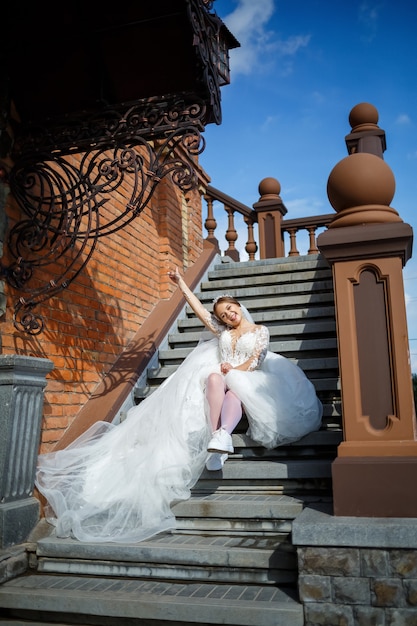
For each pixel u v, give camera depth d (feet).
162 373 17.65
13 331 12.89
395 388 9.76
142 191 12.39
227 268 25.14
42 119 12.97
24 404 11.83
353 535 8.71
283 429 12.29
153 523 11.14
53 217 12.79
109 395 15.98
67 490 12.03
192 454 12.19
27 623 9.71
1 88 12.62
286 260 24.03
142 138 12.44
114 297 18.21
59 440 14.37
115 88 13.32
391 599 8.52
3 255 12.62
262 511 10.96
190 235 24.73
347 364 10.05
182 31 12.36
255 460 13.03
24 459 11.80
